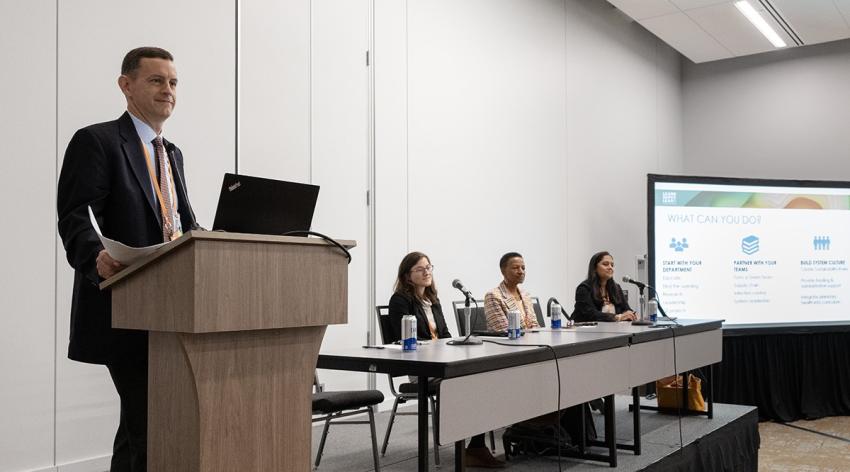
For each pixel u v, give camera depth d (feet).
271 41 13.85
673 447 12.24
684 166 29.04
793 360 22.21
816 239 22.81
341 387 14.92
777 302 22.34
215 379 4.56
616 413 15.69
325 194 14.80
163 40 12.03
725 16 23.39
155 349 4.76
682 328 13.39
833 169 25.98
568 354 9.56
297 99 14.30
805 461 16.07
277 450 4.90
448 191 17.93
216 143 12.75
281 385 4.95
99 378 10.98
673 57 28.73
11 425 9.98
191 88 12.41
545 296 21.17
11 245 10.12
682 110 29.17
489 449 12.07
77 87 10.90
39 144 10.46
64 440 10.52
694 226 21.99
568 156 22.49
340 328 14.98
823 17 23.41
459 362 7.54
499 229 19.53
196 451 4.49
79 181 5.34
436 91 17.72
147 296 4.61
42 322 10.38
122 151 5.60
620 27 25.49
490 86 19.47
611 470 10.67
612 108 24.81
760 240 22.43
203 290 4.33
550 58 21.88
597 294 16.89
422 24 17.42
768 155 27.27
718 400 21.70
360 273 15.51
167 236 5.80
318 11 14.83
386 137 16.26
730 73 28.14
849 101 25.77
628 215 25.45
